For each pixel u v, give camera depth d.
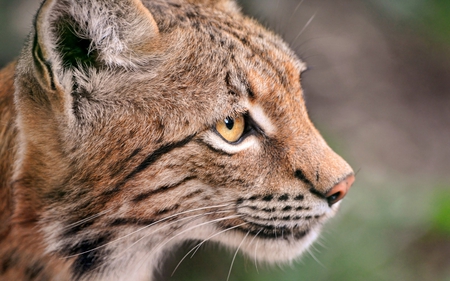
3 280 8.27
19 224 8.05
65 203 7.88
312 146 8.58
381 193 16.44
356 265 14.02
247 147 8.18
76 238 8.09
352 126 20.08
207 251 13.91
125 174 7.72
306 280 13.51
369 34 23.47
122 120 7.67
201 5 9.32
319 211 8.68
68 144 7.61
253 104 8.13
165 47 7.90
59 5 7.08
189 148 7.86
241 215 8.41
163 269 13.22
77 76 7.47
